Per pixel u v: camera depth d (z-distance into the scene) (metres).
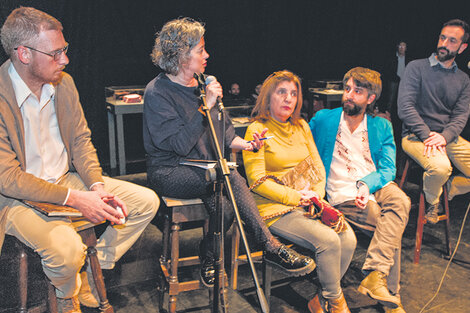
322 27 6.29
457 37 2.91
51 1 4.47
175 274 2.10
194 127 1.96
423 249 2.97
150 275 2.57
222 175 1.55
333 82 5.54
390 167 2.46
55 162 2.04
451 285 2.55
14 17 1.78
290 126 2.30
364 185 2.38
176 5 5.22
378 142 2.49
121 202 2.00
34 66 1.81
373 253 2.26
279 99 2.19
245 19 5.76
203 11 5.45
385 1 6.50
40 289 2.36
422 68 3.04
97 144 5.02
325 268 2.08
